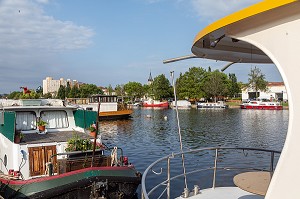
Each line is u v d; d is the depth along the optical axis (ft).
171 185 48.57
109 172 35.01
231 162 63.31
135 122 150.82
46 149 36.19
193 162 63.57
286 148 9.44
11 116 35.99
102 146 38.58
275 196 9.59
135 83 402.93
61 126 44.93
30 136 39.88
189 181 50.37
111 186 34.91
